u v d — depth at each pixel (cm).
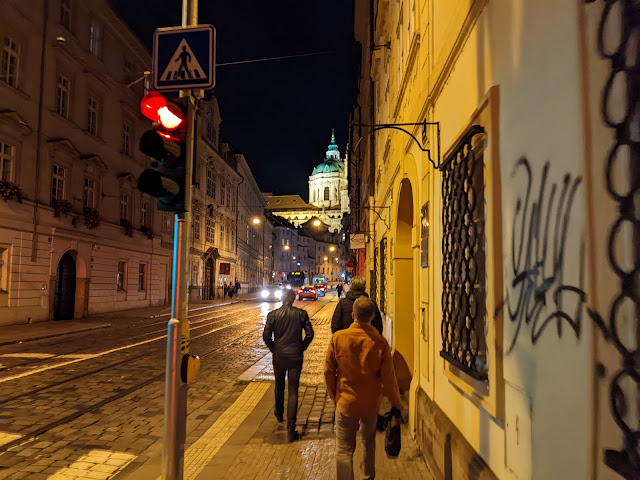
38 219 1831
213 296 4253
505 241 275
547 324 217
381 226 1186
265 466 460
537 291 229
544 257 222
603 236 171
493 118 288
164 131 397
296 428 584
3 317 1669
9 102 1673
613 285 164
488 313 296
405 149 681
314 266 12406
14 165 1712
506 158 274
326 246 12862
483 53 316
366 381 360
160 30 426
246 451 503
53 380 853
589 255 180
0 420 615
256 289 6975
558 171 208
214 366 1021
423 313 517
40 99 1844
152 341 1402
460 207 360
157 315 2330
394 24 900
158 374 912
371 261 1589
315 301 4228
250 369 974
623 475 156
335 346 372
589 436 178
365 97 2067
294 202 13875
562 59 205
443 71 419
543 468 218
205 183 3950
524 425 241
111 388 797
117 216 2486
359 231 2703
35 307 1827
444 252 413
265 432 569
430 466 435
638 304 150
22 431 573
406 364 733
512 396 260
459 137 346
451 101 404
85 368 970
